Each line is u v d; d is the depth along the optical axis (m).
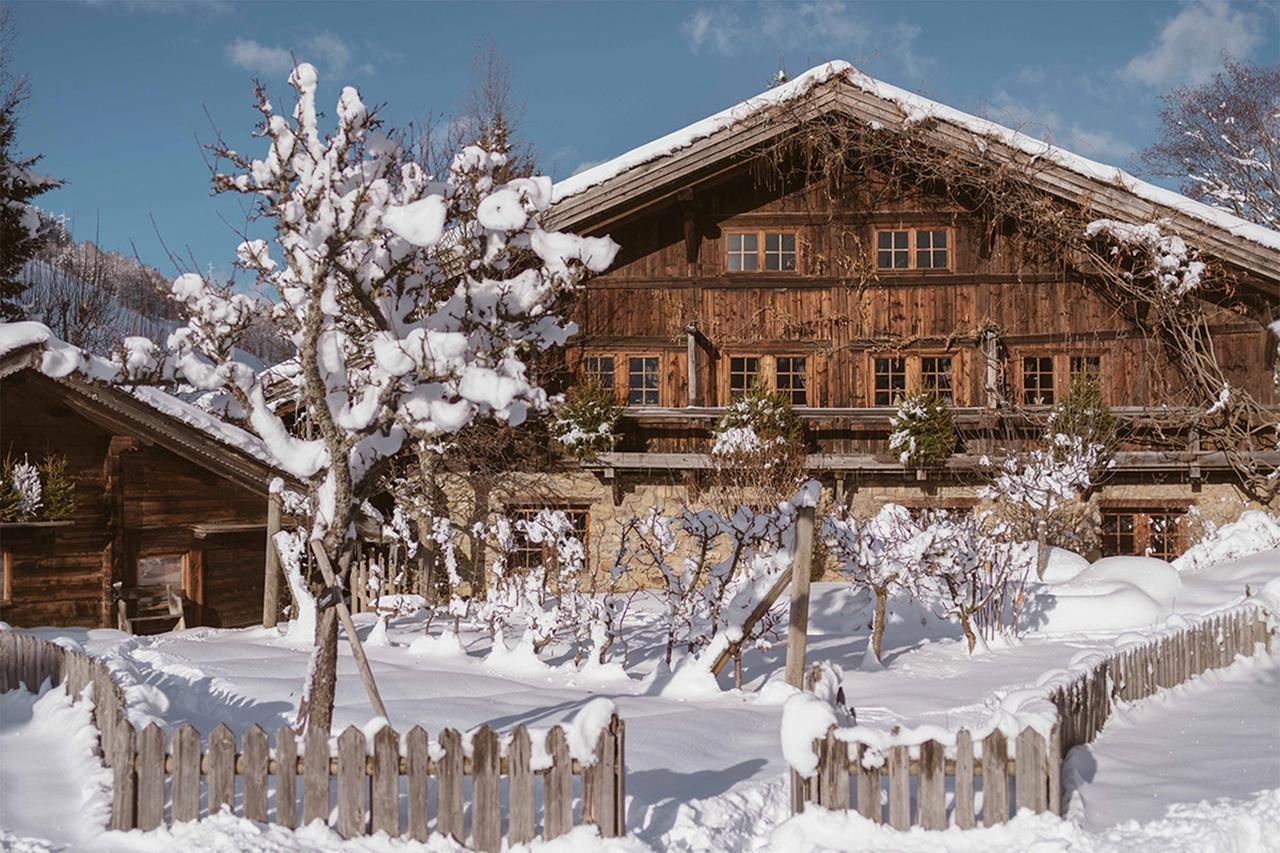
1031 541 20.03
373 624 17.97
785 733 7.20
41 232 35.28
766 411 21.83
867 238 23.33
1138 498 22.77
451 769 6.78
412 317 8.99
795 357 23.27
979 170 22.66
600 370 23.19
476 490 22.92
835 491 22.98
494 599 14.84
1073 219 22.61
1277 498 22.20
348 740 6.75
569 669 13.88
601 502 22.86
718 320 23.23
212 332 8.46
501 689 12.43
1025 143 22.12
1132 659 11.48
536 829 6.96
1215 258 22.23
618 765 6.82
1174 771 8.86
